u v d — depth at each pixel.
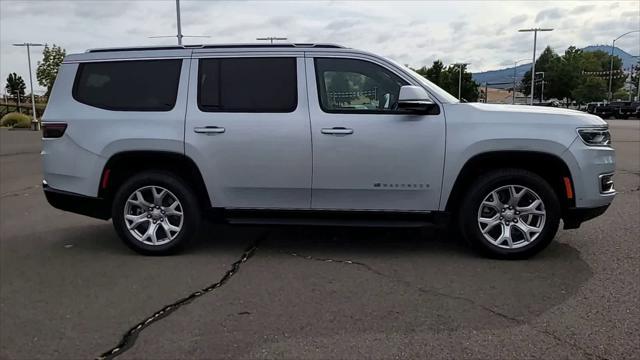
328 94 5.14
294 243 5.82
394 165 5.01
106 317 3.94
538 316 3.84
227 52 5.26
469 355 3.30
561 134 4.89
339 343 3.47
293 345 3.46
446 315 3.88
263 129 5.10
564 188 4.97
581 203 4.96
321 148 5.05
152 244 5.38
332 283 4.55
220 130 5.13
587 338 3.50
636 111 46.56
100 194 5.34
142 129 5.22
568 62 99.38
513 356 3.28
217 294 4.34
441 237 5.98
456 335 3.56
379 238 5.98
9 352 3.45
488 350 3.36
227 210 5.29
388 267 4.96
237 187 5.21
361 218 5.18
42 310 4.09
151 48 5.38
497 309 3.97
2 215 7.55
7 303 4.24
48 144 5.41
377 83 5.12
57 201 5.45
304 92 5.12
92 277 4.80
